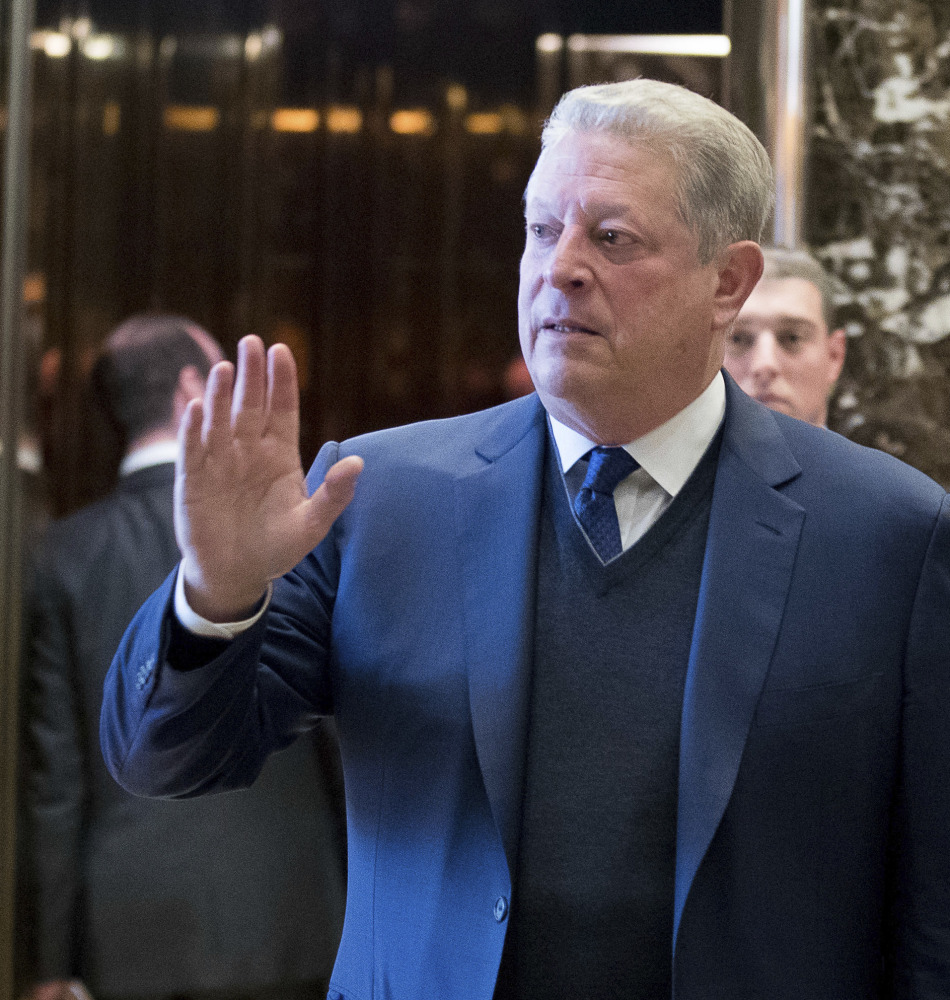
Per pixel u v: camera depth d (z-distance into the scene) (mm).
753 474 3416
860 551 3312
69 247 7508
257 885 6410
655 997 3121
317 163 7996
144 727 2980
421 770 3277
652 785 3182
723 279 3391
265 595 3004
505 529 3422
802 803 3143
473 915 3119
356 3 7938
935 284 6414
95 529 6562
